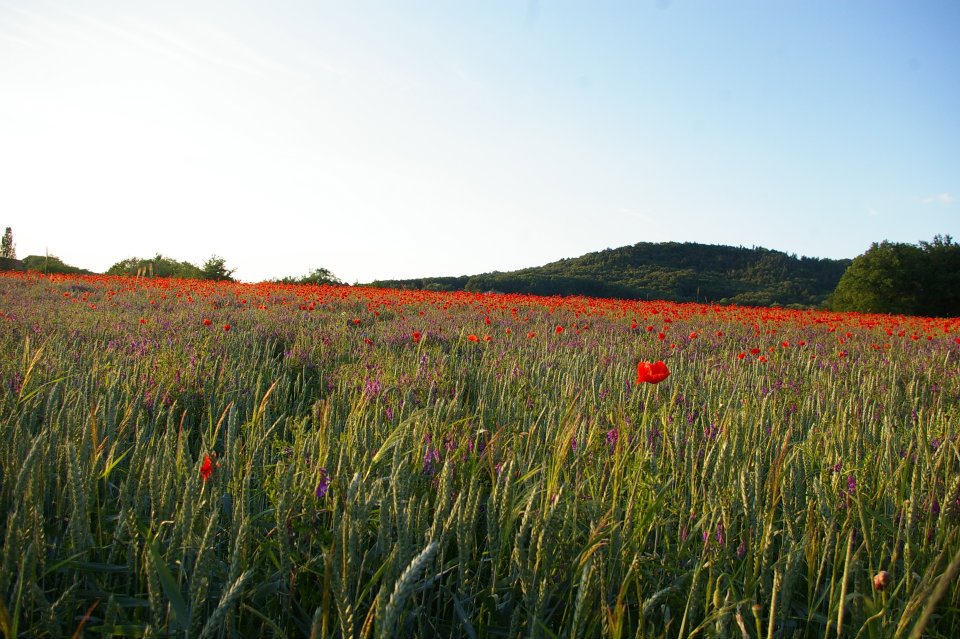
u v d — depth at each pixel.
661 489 2.22
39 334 6.73
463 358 6.51
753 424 3.21
